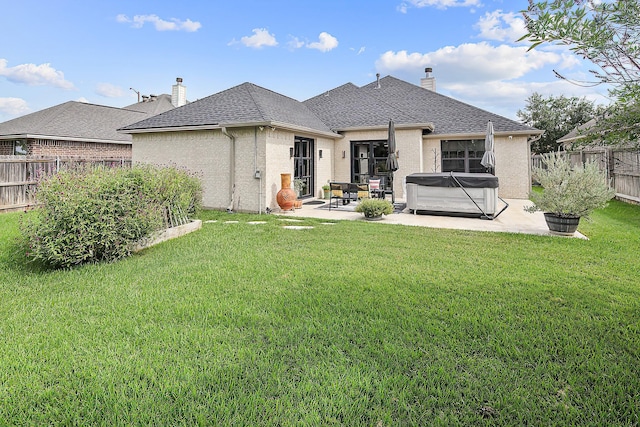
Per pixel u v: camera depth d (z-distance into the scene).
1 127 17.52
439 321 3.36
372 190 12.52
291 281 4.51
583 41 1.79
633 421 2.09
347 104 17.34
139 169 7.20
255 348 2.88
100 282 4.53
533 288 4.23
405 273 4.83
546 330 3.16
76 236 5.15
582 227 8.40
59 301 3.90
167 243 6.77
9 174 11.21
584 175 7.29
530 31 1.89
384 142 14.81
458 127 15.25
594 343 2.93
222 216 10.38
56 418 2.14
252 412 2.15
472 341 2.97
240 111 11.98
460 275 4.73
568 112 23.89
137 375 2.53
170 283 4.48
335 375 2.51
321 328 3.22
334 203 13.11
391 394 2.32
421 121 14.22
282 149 11.85
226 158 11.58
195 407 2.21
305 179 13.69
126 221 5.67
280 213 11.05
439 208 10.27
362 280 4.53
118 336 3.10
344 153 15.46
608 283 4.39
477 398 2.28
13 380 2.46
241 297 3.99
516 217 10.05
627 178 13.12
